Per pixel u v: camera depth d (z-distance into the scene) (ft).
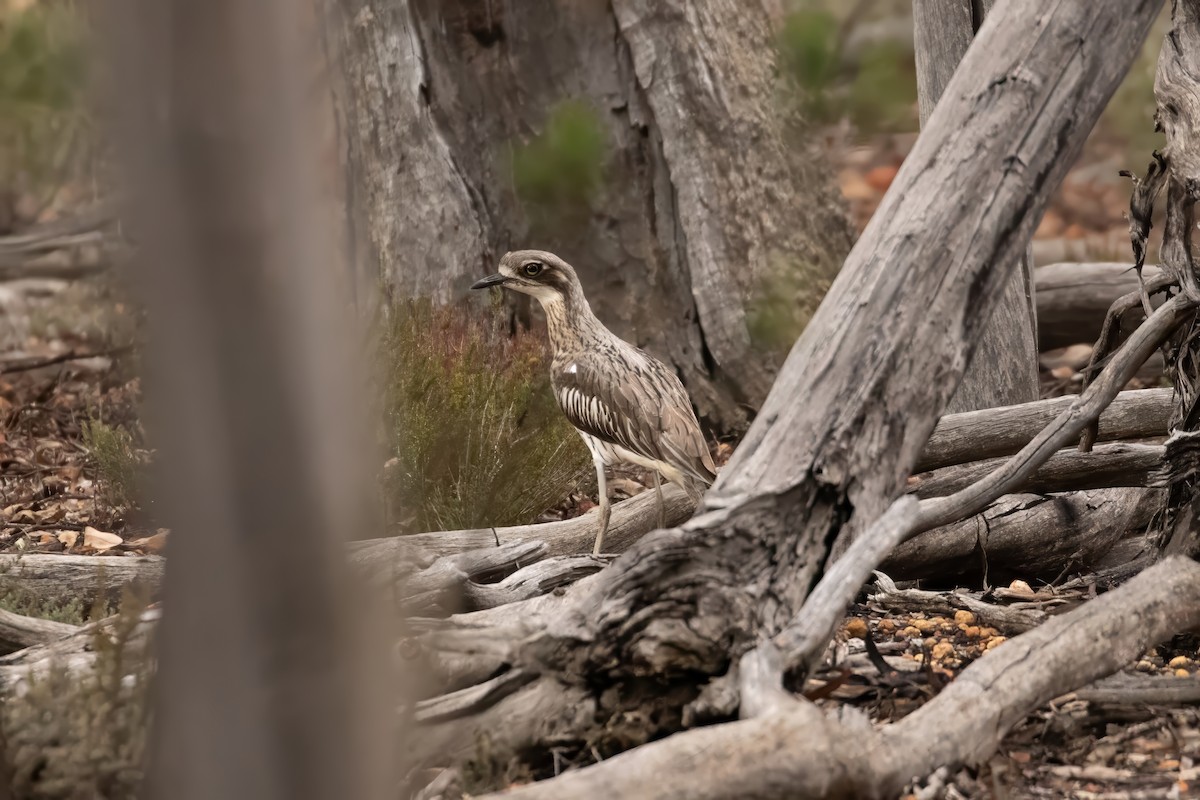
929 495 35.14
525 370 41.78
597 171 27.73
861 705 24.36
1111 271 53.01
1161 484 29.81
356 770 13.16
